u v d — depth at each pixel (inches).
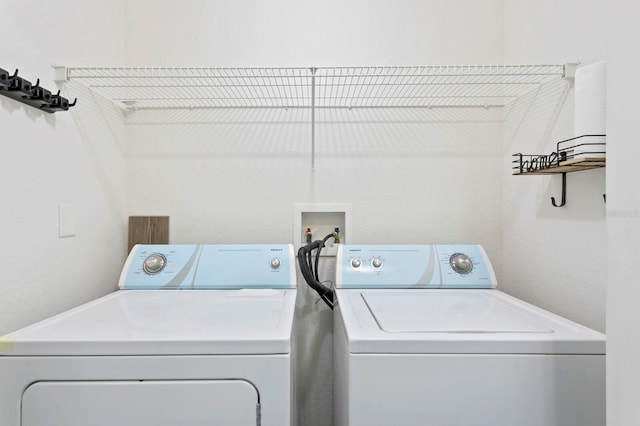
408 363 36.0
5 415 34.3
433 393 36.0
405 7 74.2
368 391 36.0
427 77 73.0
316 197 74.2
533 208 63.5
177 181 73.4
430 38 74.2
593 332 38.2
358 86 73.5
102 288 64.5
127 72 70.7
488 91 74.1
